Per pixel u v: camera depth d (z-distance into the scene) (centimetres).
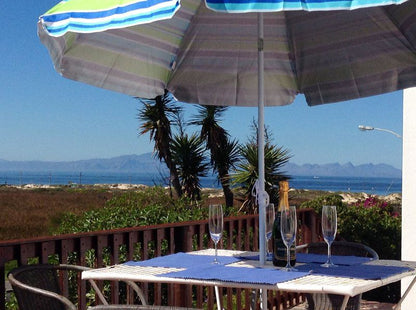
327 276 255
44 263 331
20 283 259
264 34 378
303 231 604
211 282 253
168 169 1507
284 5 204
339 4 204
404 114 497
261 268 281
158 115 1491
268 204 307
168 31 359
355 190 14450
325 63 367
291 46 380
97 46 332
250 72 392
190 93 389
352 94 358
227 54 385
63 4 263
